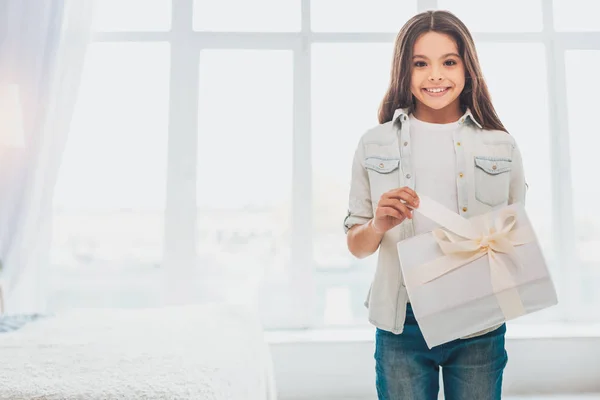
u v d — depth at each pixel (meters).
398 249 0.92
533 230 0.87
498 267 0.87
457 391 0.98
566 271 2.06
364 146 1.09
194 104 2.09
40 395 0.65
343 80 2.12
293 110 2.10
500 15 2.14
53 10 1.84
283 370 1.85
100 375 0.72
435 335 0.87
